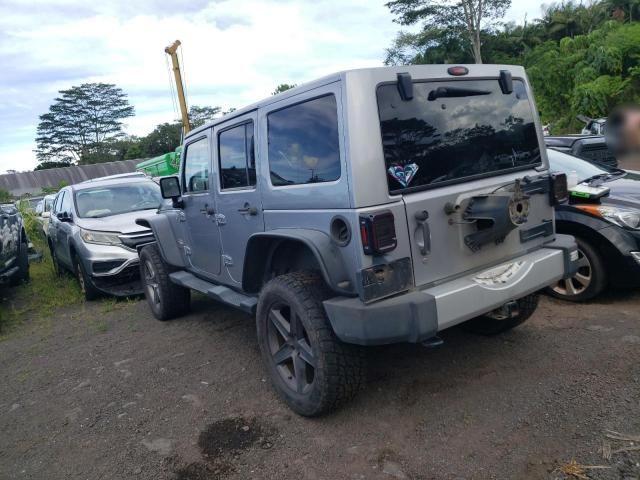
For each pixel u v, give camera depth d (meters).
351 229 2.88
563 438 2.89
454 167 3.18
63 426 3.71
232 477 2.90
